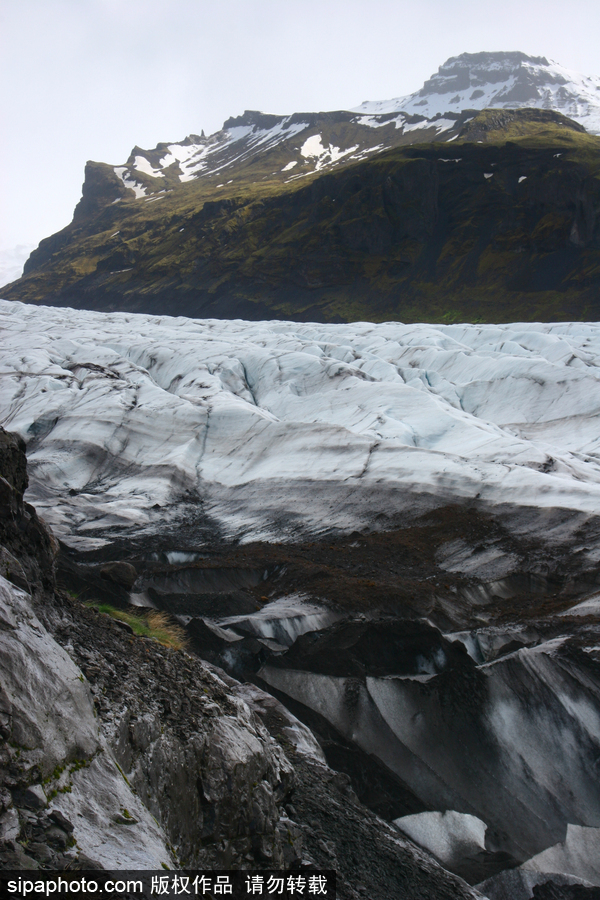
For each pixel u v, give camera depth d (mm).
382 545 27516
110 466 40781
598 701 16984
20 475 8586
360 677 16703
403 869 10234
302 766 12055
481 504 29719
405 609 20672
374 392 46125
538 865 13742
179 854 6684
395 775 14656
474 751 15812
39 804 5371
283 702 15969
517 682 17359
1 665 5902
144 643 9242
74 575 18188
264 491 35625
